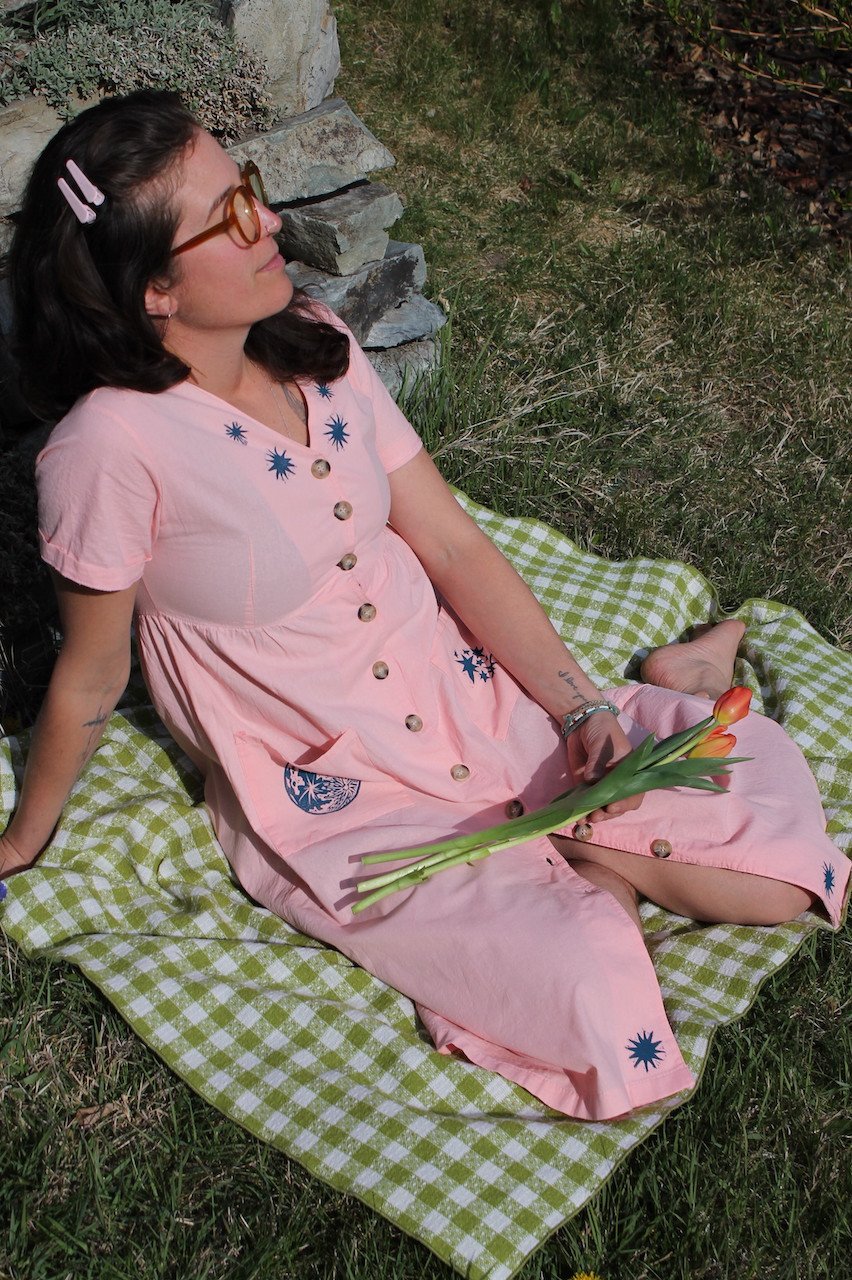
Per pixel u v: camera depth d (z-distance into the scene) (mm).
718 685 2893
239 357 2090
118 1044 2271
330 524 2164
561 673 2436
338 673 2256
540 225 4727
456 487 3543
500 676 2479
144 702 2943
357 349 2330
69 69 2867
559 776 2393
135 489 1993
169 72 3047
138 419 1975
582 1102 2111
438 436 3711
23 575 2875
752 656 3170
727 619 3217
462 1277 1931
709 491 3762
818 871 2355
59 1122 2150
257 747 2357
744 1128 2164
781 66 5566
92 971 2303
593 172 5004
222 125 3240
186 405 2023
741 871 2318
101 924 2441
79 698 2195
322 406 2195
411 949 2201
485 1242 1947
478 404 3812
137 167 1812
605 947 2078
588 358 4137
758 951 2398
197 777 2795
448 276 4375
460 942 2143
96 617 2092
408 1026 2314
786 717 2949
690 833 2338
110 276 1877
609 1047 2051
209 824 2643
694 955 2420
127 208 1827
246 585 2123
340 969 2371
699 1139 2164
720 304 4441
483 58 5434
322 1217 2031
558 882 2193
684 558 3551
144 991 2287
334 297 3508
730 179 5125
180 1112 2189
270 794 2357
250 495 2059
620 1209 2076
